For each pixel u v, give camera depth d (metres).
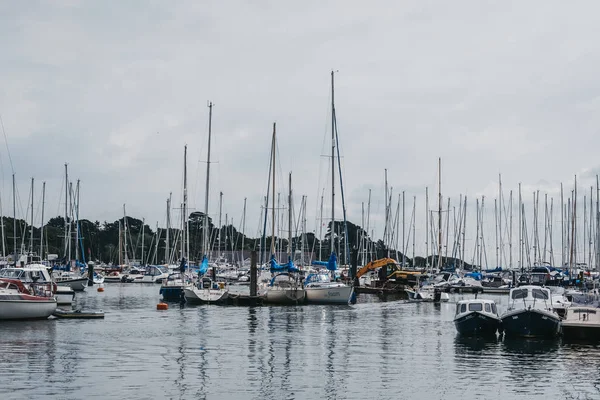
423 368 36.81
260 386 31.92
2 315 53.66
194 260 160.75
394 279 108.44
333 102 83.88
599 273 83.44
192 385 31.88
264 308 72.38
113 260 193.75
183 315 63.62
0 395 29.28
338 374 34.88
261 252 110.00
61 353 39.53
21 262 85.88
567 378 34.44
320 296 77.75
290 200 97.88
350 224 159.38
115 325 53.75
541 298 52.25
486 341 47.62
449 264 134.12
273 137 88.75
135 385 31.62
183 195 96.12
